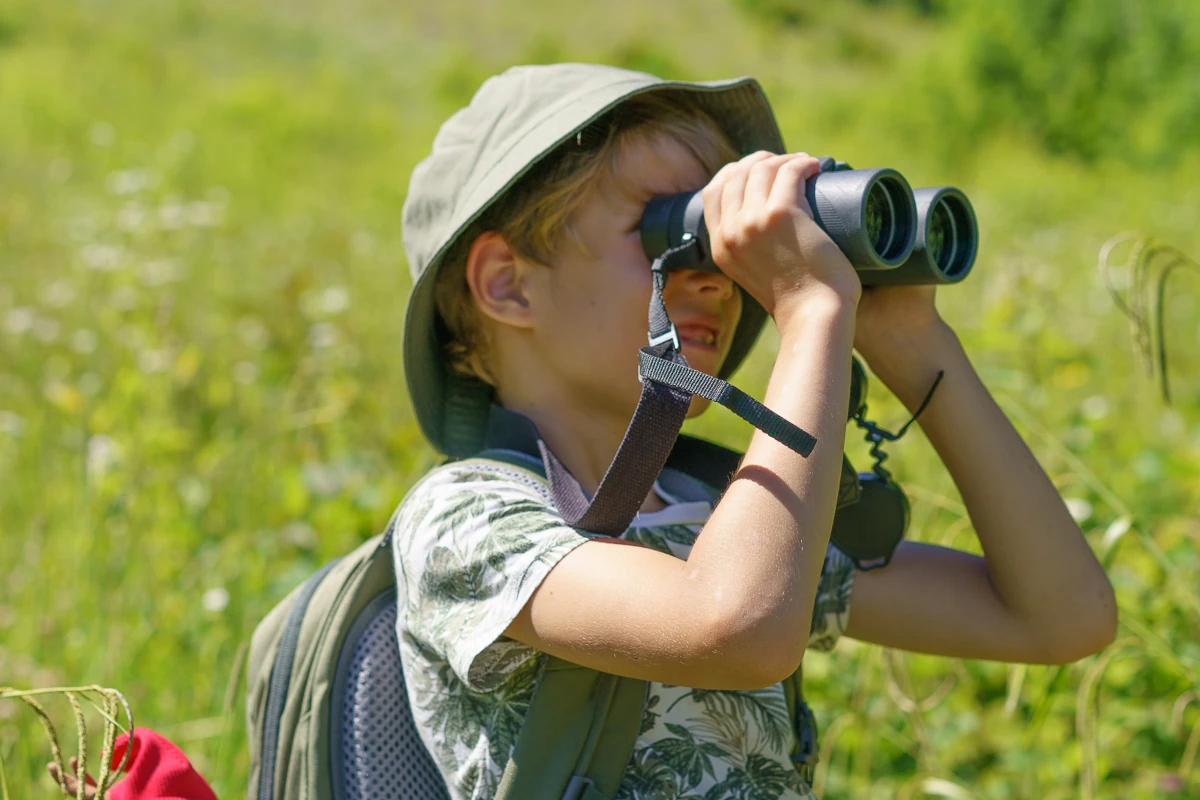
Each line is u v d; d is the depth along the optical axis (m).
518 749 1.17
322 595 1.34
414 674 1.26
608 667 1.09
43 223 6.10
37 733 2.05
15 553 2.66
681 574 1.06
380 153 11.86
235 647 2.36
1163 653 1.87
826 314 1.11
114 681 2.21
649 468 1.09
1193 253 7.29
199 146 9.48
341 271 5.76
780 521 1.04
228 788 1.87
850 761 2.33
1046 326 3.77
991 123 15.63
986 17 16.14
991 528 1.39
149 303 4.39
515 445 1.33
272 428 3.55
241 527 2.90
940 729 2.44
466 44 21.86
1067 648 1.40
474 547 1.17
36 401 3.52
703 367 1.32
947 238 1.23
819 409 1.08
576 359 1.33
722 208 1.18
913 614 1.44
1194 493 3.03
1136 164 13.83
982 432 1.40
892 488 1.40
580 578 1.10
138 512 2.79
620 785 1.19
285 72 17.23
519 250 1.34
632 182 1.31
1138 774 2.33
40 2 16.47
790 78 23.84
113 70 13.35
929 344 1.42
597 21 25.08
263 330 4.58
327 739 1.27
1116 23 15.55
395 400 3.86
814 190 1.15
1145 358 1.63
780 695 1.33
